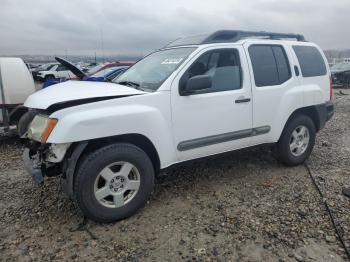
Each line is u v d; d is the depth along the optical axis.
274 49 4.71
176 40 4.84
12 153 6.23
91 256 2.94
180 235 3.23
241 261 2.84
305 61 5.09
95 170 3.25
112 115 3.25
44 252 3.01
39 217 3.63
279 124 4.66
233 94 4.12
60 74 28.11
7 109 6.79
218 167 5.04
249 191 4.20
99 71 11.25
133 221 3.51
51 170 3.46
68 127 3.08
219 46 4.12
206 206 3.81
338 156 5.65
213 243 3.10
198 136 3.90
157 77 3.90
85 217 3.58
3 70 6.75
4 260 2.90
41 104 3.31
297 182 4.48
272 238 3.14
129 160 3.42
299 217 3.51
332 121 9.18
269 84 4.54
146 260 2.88
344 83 22.22
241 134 4.27
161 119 3.58
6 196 4.20
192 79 3.58
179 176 4.69
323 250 2.96
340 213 3.58
